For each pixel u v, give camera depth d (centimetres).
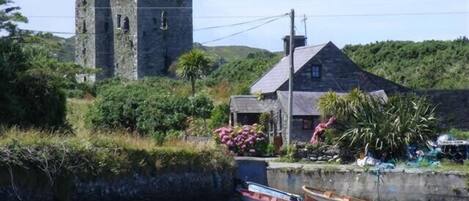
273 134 5722
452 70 9769
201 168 4228
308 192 4100
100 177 3738
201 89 8600
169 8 10838
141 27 10631
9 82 4388
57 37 7131
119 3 10888
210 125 6219
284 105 5466
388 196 4350
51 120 4566
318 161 4881
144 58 10644
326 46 6012
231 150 5100
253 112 5975
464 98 5916
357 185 4394
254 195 4153
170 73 10406
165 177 4047
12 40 5128
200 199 4194
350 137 4825
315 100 5519
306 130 5397
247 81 8931
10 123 4253
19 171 3475
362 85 6056
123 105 6147
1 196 3412
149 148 4019
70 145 3678
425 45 10644
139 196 3903
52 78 4681
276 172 4497
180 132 5800
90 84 9225
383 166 4431
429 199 4294
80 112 6812
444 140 4922
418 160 4634
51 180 3556
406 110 4844
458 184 4266
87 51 11156
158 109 6162
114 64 10938
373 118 4838
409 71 10056
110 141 3897
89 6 11119
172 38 10850
